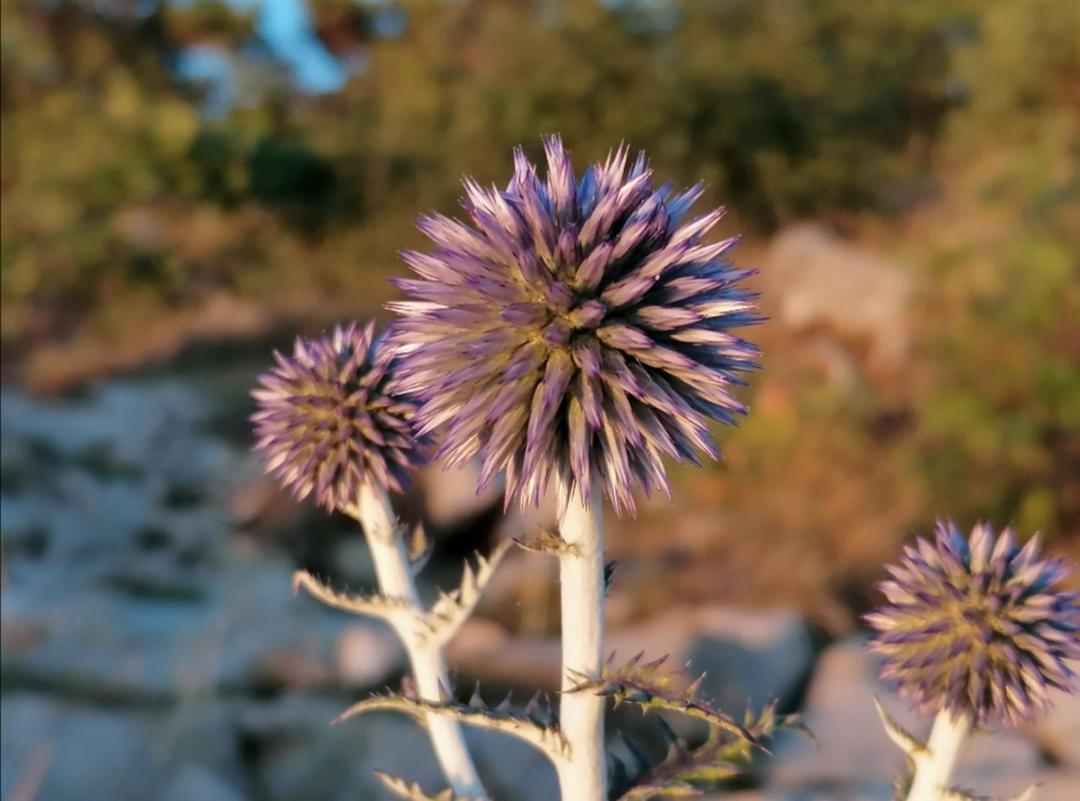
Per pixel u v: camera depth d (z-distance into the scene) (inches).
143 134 798.5
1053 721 247.8
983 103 648.4
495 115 682.2
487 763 267.0
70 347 698.2
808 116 667.4
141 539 440.5
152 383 639.1
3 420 543.2
